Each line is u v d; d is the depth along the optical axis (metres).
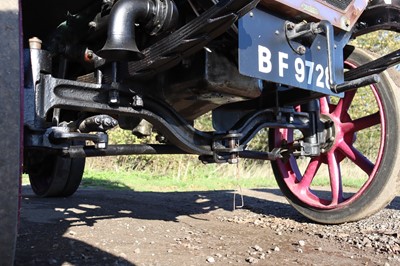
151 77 2.56
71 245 2.71
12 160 1.53
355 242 2.99
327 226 3.61
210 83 2.57
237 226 3.61
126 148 2.84
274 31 2.49
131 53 2.24
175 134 2.69
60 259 2.37
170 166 14.08
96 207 4.48
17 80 1.57
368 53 3.55
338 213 3.58
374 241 3.01
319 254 2.66
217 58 2.60
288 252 2.70
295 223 3.76
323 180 10.34
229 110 3.56
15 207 1.52
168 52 2.29
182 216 4.10
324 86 2.77
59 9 2.94
